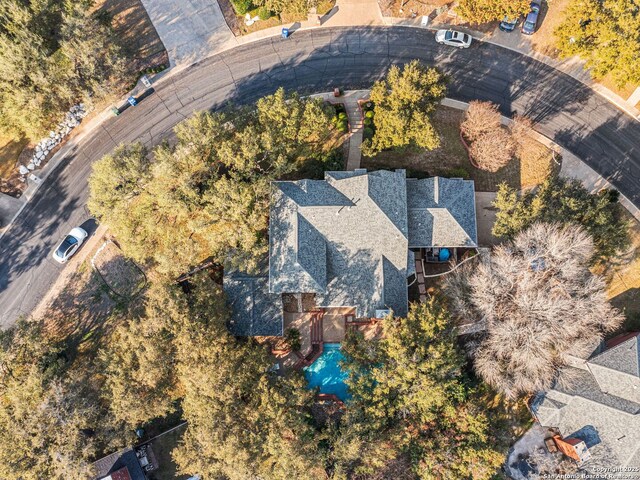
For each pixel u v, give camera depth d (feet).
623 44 160.66
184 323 147.02
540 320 148.56
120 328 153.07
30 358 160.66
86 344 177.47
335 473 140.67
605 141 183.62
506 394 156.35
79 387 154.71
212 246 158.81
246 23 194.49
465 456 142.41
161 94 192.13
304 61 191.31
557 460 160.45
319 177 176.24
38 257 184.44
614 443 154.92
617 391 156.97
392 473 144.97
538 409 163.12
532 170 181.68
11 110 171.73
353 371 149.07
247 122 164.45
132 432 156.97
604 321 152.05
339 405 164.96
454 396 151.23
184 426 171.22
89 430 162.91
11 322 180.45
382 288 160.76
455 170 178.50
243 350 156.46
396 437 142.51
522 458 165.99
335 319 173.99
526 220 157.38
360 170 167.43
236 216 153.17
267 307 167.53
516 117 179.52
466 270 162.61
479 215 179.83
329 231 162.20
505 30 189.67
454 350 145.69
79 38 171.53
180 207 154.30
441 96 165.48
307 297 175.94
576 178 180.75
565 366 161.79
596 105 185.98
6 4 166.91
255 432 144.25
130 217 162.91
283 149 160.15
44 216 186.91
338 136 183.11
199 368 141.28
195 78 192.75
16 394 150.61
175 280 169.07
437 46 191.01
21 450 147.43
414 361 141.08
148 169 161.27
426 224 167.53
